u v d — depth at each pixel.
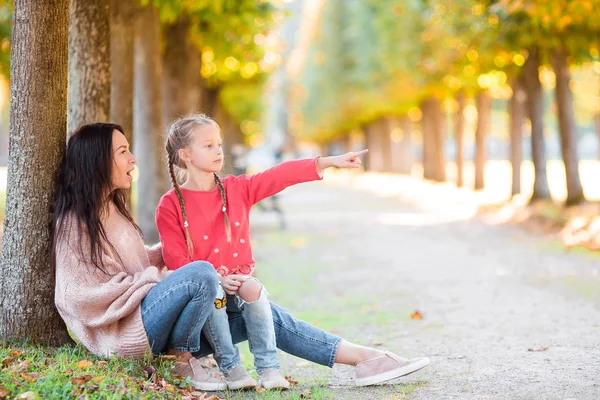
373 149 59.00
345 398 4.80
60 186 4.96
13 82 5.08
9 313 5.12
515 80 23.58
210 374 5.41
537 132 20.69
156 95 13.50
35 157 5.06
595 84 37.34
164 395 4.29
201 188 5.00
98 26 7.10
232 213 4.96
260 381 5.04
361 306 8.95
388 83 35.72
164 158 5.11
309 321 8.04
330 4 52.34
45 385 4.03
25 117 5.05
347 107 52.38
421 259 13.07
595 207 18.20
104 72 7.16
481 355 6.08
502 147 82.31
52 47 5.06
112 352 4.64
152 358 4.77
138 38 13.30
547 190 20.84
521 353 6.08
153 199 13.63
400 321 7.89
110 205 4.98
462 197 27.08
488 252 13.53
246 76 25.16
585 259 11.91
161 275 4.89
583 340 6.50
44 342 5.15
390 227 19.17
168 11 11.28
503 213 20.22
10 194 5.12
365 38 39.41
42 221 5.10
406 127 45.56
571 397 4.65
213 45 16.48
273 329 5.04
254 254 14.48
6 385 4.00
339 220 21.95
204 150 4.89
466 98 31.38
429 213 23.08
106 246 4.81
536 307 8.27
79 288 4.64
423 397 4.77
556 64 19.36
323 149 94.25
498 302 8.71
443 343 6.68
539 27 16.72
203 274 4.51
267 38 21.61
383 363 5.05
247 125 48.00
